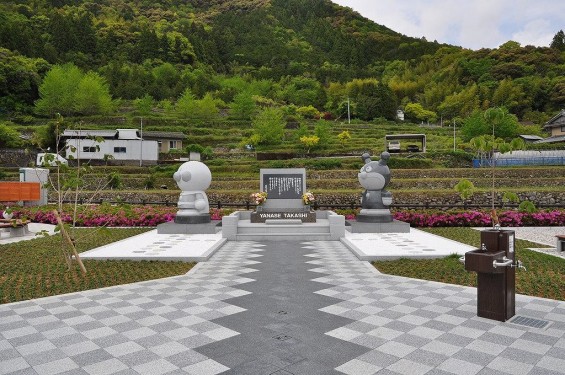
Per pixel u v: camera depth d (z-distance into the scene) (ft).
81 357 15.19
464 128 180.04
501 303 18.78
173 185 112.78
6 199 74.69
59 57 288.71
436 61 383.65
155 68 307.78
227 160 144.97
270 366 14.35
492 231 20.16
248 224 51.52
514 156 134.00
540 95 255.29
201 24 425.28
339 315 19.84
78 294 23.72
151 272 29.63
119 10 444.14
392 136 147.33
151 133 173.58
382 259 34.01
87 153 142.82
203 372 13.91
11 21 294.87
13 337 17.20
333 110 285.84
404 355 15.21
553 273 27.89
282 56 400.47
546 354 15.21
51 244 42.11
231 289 24.79
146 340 16.78
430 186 94.53
